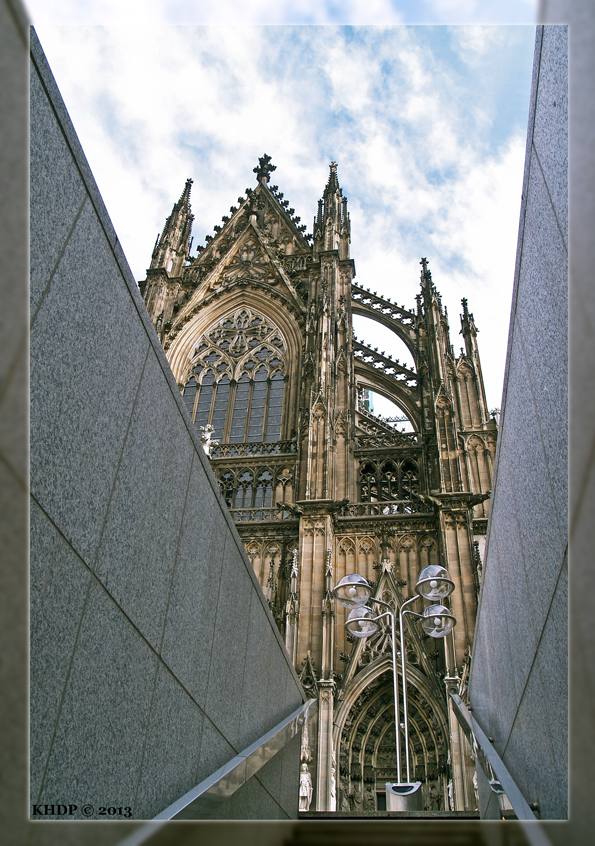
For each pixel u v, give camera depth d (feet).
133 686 26.40
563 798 25.88
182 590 32.24
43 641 20.18
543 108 22.59
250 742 43.93
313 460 138.21
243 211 213.87
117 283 26.16
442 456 133.18
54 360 21.16
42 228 20.59
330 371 155.22
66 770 21.29
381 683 112.98
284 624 118.42
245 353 178.91
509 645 37.58
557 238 21.50
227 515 40.40
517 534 32.65
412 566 124.88
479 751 45.39
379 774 108.99
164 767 29.27
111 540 24.98
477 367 158.10
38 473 20.07
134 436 27.35
